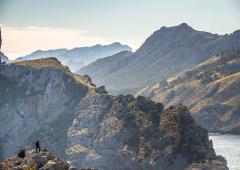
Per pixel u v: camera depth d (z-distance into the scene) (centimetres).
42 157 13075
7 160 13388
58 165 12812
